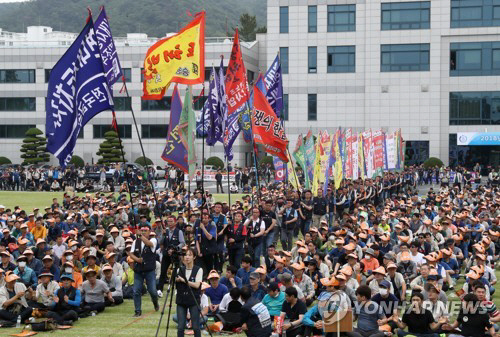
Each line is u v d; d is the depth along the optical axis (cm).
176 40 1845
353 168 3828
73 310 1666
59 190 6222
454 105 8031
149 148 8606
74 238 2216
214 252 2039
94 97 1585
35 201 4988
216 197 5125
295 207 2762
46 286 1664
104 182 5978
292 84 8325
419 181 7138
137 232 1750
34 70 8850
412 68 8069
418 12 8031
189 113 1931
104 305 1794
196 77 1844
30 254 1870
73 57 1554
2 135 8956
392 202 3500
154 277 1752
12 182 6391
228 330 1558
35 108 8856
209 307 1599
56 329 1600
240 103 2505
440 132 8044
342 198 3153
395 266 1653
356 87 8206
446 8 7969
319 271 1827
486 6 7900
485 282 1666
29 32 11000
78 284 1809
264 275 1565
